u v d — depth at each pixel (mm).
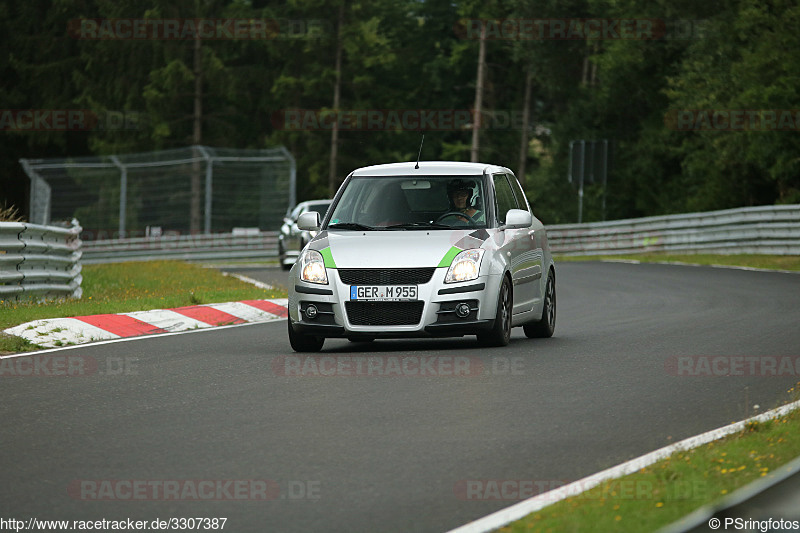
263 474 21812
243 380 33812
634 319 53625
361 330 39625
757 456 21828
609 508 18141
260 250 156625
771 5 137250
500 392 31156
